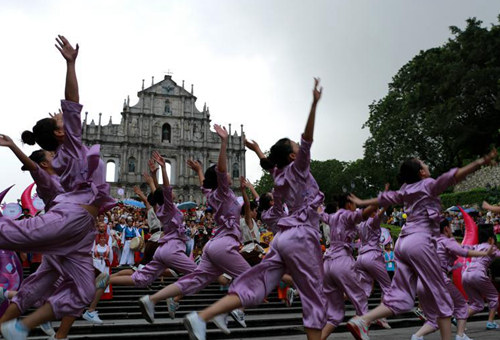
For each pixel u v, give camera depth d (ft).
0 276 19.24
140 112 213.05
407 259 17.28
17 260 20.16
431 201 17.35
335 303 19.39
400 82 159.12
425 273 16.92
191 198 207.82
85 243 13.48
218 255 20.31
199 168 23.71
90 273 13.58
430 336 23.47
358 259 27.73
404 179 18.11
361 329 16.42
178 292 19.60
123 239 51.55
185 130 217.97
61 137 14.55
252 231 32.71
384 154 159.63
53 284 14.03
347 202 22.29
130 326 25.21
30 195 27.96
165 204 23.44
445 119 132.16
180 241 23.39
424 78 141.59
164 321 27.17
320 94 13.21
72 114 13.53
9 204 28.04
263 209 25.23
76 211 13.03
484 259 26.58
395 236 76.95
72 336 22.09
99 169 13.94
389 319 30.30
